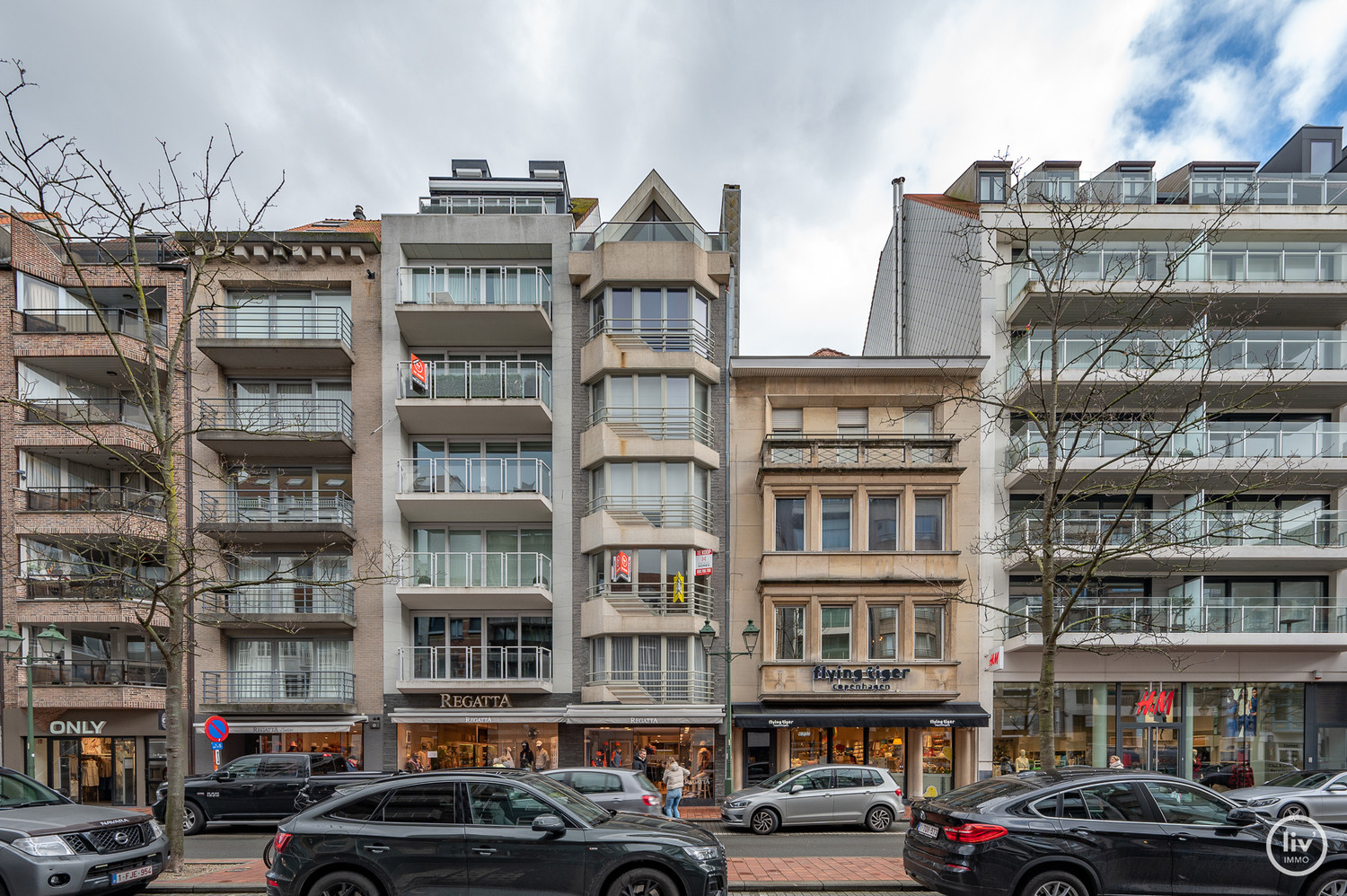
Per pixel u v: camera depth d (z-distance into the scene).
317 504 20.73
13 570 20.12
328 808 7.71
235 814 15.74
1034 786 8.14
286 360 21.19
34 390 20.73
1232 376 20.14
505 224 21.73
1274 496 21.97
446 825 7.58
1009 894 7.59
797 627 20.58
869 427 22.08
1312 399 21.58
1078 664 20.75
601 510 20.59
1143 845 7.76
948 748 20.69
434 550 21.70
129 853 8.94
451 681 20.02
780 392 21.94
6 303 20.58
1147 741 20.66
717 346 22.05
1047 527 12.08
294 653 20.86
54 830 8.38
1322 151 25.05
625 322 21.23
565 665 20.64
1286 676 20.55
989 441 21.67
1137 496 22.09
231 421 20.66
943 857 7.95
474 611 21.48
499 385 21.03
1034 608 20.31
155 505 20.95
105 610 19.95
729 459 21.78
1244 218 21.84
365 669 20.48
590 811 8.05
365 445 21.23
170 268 21.27
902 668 20.05
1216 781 20.16
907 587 20.42
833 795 15.45
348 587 20.67
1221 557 19.98
